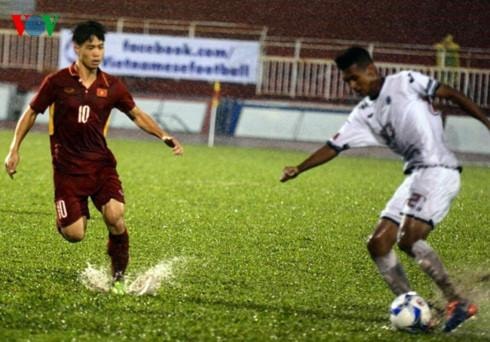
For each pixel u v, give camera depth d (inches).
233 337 537.0
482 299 679.1
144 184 1382.9
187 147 2169.0
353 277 755.4
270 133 2341.3
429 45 2581.2
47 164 1603.1
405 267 808.3
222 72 2374.5
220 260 808.3
